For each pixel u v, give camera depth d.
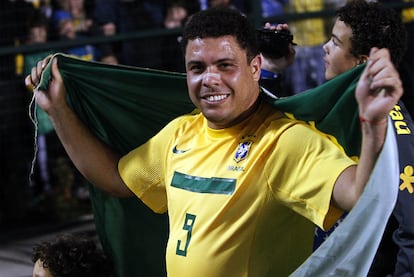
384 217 2.39
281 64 3.79
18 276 5.52
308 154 2.52
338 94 2.60
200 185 2.66
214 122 2.64
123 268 3.32
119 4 6.58
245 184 2.59
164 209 3.02
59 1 6.62
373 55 2.27
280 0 6.35
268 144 2.58
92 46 6.52
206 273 2.62
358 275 2.48
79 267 3.27
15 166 6.67
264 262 2.61
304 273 2.51
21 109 6.59
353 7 3.22
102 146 3.13
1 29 6.58
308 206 2.50
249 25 2.65
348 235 2.43
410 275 2.93
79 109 3.13
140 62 6.49
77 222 6.51
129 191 3.06
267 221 2.59
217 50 2.58
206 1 6.46
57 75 3.05
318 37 6.18
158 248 3.25
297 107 2.66
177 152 2.80
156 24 6.53
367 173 2.33
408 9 6.10
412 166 2.96
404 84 5.98
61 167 6.64
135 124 3.17
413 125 3.09
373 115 2.28
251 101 2.66
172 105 3.10
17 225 6.54
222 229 2.60
